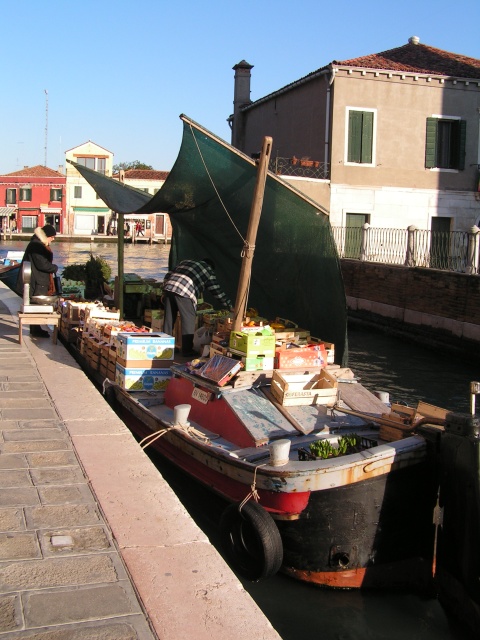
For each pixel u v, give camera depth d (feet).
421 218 86.53
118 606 11.12
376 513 18.62
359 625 17.66
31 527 13.66
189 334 29.94
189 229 36.96
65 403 22.68
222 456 19.71
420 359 55.98
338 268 28.02
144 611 11.02
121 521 14.10
